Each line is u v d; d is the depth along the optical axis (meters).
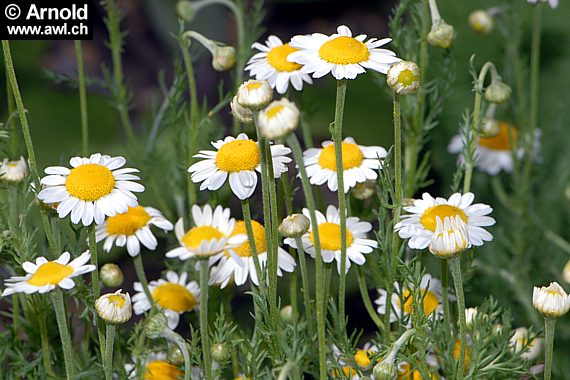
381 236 0.85
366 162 0.86
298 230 0.82
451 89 0.93
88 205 0.82
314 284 0.94
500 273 0.97
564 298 0.81
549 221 1.06
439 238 0.80
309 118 0.92
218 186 0.83
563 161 1.07
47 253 0.90
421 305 0.83
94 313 0.84
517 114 1.06
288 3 1.54
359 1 1.57
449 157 1.07
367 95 1.27
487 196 1.07
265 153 0.81
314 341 0.85
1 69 1.28
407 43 0.92
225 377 0.90
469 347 0.86
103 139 1.23
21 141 0.94
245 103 0.80
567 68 1.09
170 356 0.85
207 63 1.19
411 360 0.83
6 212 0.87
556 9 1.10
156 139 0.99
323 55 0.82
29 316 0.88
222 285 0.84
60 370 0.89
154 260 1.04
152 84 1.38
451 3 1.08
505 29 1.01
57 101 1.27
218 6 1.18
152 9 1.24
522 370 0.86
